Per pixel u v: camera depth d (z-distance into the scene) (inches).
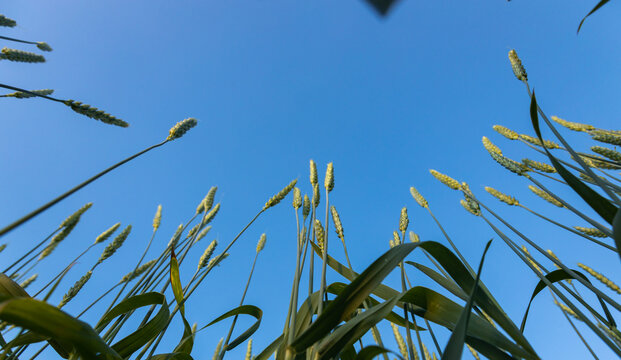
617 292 27.9
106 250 24.7
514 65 23.2
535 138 29.5
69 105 21.2
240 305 26.6
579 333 23.6
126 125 23.4
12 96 29.4
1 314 10.3
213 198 32.4
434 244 16.6
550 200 27.9
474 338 15.3
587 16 14.7
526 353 13.6
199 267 27.6
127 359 18.9
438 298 17.3
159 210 33.5
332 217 26.5
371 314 14.8
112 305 23.6
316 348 14.3
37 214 9.2
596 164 26.3
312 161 28.8
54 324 10.9
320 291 18.1
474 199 23.0
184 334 21.1
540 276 17.2
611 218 13.9
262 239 31.9
